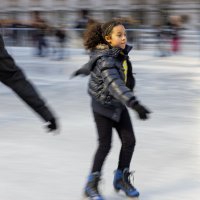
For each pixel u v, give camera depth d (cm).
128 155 922
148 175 1111
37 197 980
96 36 888
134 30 4906
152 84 2662
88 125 1622
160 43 4538
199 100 2144
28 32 5116
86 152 1298
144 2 7194
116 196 980
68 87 2544
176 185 1049
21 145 1373
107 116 886
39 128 1584
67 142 1402
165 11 6875
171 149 1327
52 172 1133
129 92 824
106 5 7750
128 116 914
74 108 1938
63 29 4559
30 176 1105
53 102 2086
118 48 868
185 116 1781
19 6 8438
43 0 8288
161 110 1900
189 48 4812
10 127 1605
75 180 1078
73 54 4744
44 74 3175
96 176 916
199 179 1088
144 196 983
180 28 4681
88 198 954
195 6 7000
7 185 1048
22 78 761
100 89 878
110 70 848
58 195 991
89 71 888
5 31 5272
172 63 3894
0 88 2516
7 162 1211
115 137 1445
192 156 1263
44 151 1310
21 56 4647
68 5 8081
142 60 4150
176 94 2314
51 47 4559
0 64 747
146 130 1551
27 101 763
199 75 3091
